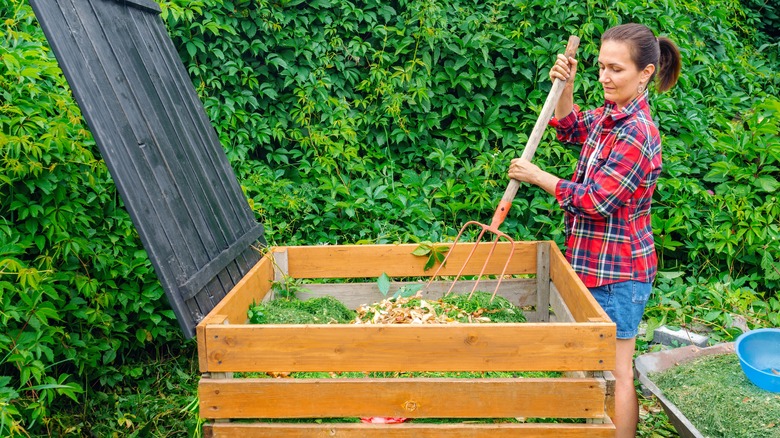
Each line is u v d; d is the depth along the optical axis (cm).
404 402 192
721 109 488
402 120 428
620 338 243
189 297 190
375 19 434
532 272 286
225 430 196
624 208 235
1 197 262
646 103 236
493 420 206
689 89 467
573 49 254
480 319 245
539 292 285
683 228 408
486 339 189
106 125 175
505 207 251
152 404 295
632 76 228
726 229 394
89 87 175
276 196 393
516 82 440
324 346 190
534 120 428
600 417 191
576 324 188
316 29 428
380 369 192
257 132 411
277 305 261
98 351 286
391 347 190
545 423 196
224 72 403
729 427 223
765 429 214
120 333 303
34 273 236
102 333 295
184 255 197
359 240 383
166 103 229
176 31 389
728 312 362
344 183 408
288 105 430
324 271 286
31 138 260
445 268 286
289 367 192
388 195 404
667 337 345
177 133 229
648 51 226
